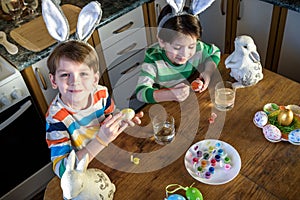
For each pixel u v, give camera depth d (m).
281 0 1.82
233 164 1.13
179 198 1.01
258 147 1.17
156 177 1.12
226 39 2.34
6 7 1.89
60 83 1.08
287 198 1.03
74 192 0.92
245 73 1.34
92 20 1.09
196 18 1.28
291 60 2.06
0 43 1.75
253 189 1.06
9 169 1.81
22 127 1.76
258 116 1.22
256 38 2.16
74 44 1.07
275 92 1.35
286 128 1.21
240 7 2.08
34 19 1.89
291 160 1.12
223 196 1.05
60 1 2.01
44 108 1.89
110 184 1.04
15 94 1.65
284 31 1.96
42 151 1.92
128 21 2.00
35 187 2.00
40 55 1.67
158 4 2.11
